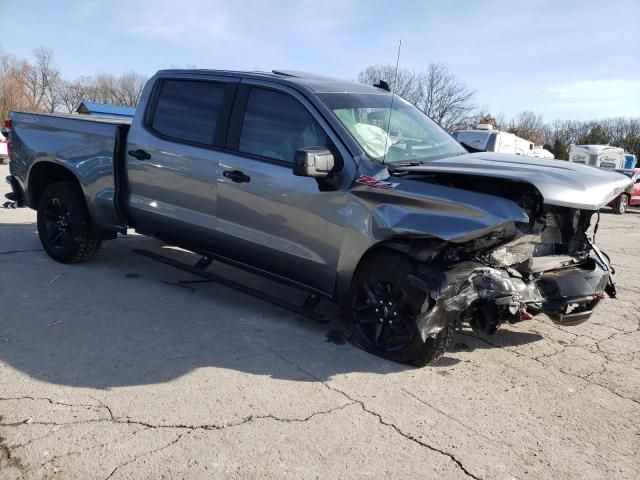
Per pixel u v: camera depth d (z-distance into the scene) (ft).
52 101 260.62
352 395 11.31
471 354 13.99
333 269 13.30
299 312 14.02
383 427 10.21
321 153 12.24
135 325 14.23
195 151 15.47
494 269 12.02
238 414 10.28
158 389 11.02
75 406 10.17
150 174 16.57
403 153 14.02
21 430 9.32
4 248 20.99
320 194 13.15
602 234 42.24
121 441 9.20
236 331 14.28
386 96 16.20
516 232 11.83
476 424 10.58
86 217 18.51
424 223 11.69
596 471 9.37
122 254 21.07
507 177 11.39
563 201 11.32
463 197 11.57
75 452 8.83
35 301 15.43
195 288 17.66
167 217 16.39
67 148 18.30
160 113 16.71
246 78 15.17
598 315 18.11
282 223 13.88
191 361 12.37
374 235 12.41
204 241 15.92
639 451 10.08
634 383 12.94
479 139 54.90
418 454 9.46
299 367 12.43
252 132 14.62
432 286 11.55
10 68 201.98
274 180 13.84
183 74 16.60
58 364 11.78
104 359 12.17
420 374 12.50
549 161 14.14
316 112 13.61
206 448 9.18
